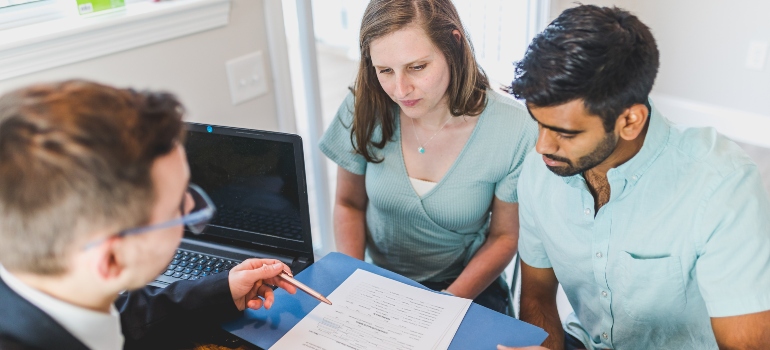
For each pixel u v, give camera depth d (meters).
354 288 1.06
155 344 0.98
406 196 1.40
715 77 3.11
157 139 0.56
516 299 2.00
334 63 4.57
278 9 1.75
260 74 1.79
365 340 0.93
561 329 1.23
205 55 1.64
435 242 1.46
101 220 0.54
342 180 1.54
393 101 1.37
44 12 1.45
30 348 0.62
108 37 1.42
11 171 0.51
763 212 0.91
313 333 0.96
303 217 1.15
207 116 1.70
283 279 1.02
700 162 0.94
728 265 0.91
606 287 1.08
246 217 1.19
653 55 0.82
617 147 0.93
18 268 0.59
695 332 1.05
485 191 1.39
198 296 0.98
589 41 0.79
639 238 1.00
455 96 1.28
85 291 0.62
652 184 0.97
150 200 0.56
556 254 1.15
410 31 1.15
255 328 0.98
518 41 2.69
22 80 1.35
